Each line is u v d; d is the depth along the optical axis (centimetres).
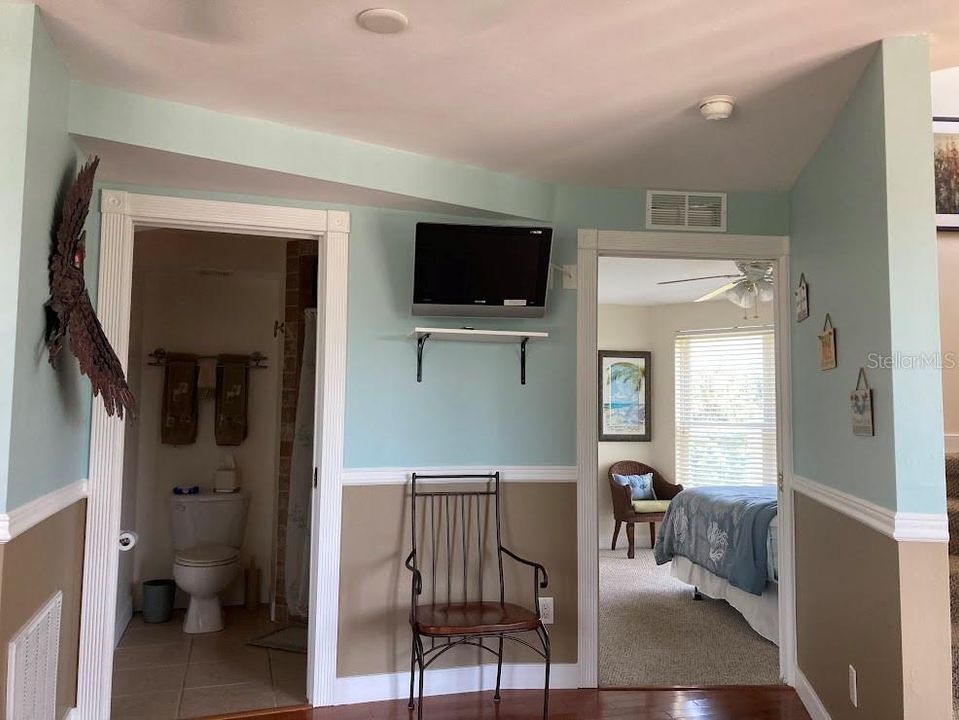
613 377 709
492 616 288
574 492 336
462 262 314
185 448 452
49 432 228
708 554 462
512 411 333
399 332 322
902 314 215
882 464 222
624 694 324
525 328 336
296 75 237
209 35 212
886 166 217
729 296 504
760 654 383
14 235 194
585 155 306
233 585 446
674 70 231
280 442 418
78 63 230
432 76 237
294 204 310
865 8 197
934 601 207
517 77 237
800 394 322
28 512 204
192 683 326
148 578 439
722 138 286
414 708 303
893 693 212
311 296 414
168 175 280
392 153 301
